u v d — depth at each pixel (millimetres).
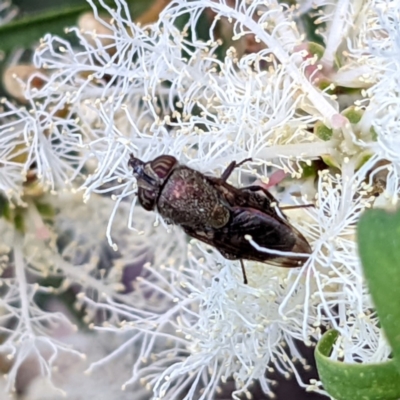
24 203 59
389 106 47
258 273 49
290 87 49
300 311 49
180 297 57
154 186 45
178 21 55
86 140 57
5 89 59
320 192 47
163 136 50
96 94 55
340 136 48
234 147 48
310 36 55
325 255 46
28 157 55
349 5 51
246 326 51
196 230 46
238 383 54
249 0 52
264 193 47
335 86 50
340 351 46
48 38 54
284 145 49
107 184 59
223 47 55
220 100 49
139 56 52
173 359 59
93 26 56
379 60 47
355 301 46
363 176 46
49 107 58
